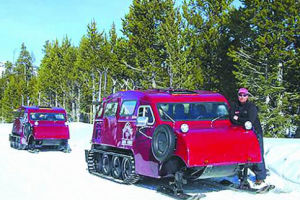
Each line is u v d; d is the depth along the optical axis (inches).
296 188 312.3
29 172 429.1
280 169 369.7
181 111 318.7
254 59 958.4
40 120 665.0
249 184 309.1
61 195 301.9
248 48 1018.7
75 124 1400.1
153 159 302.0
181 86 1122.7
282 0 877.8
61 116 685.3
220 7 1205.1
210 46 1152.8
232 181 345.4
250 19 950.4
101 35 1952.5
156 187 331.9
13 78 3420.3
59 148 681.6
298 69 922.7
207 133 279.0
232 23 1016.9
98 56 1936.5
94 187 336.2
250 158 285.7
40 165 490.9
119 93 390.0
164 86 1228.5
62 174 414.9
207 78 1164.5
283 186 318.0
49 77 2662.4
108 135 388.8
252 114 303.6
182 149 269.4
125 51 1435.8
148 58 1311.5
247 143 286.8
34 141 652.7
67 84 2591.0
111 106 399.2
